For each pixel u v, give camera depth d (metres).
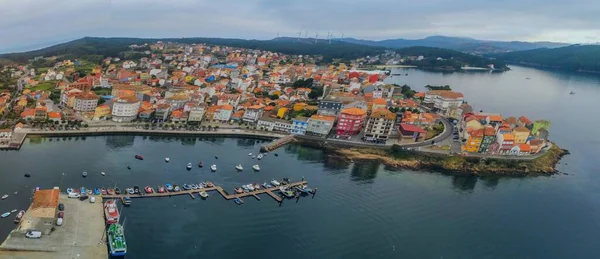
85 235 127.19
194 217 147.75
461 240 145.75
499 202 181.38
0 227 126.75
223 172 194.25
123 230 134.12
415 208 169.00
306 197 172.62
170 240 131.75
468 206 174.62
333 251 133.00
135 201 154.88
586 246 147.62
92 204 147.12
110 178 174.88
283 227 145.62
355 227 149.50
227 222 146.00
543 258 138.38
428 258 133.12
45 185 161.25
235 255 126.75
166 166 195.75
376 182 195.38
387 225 152.50
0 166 178.25
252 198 167.75
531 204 181.50
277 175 196.62
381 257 131.62
